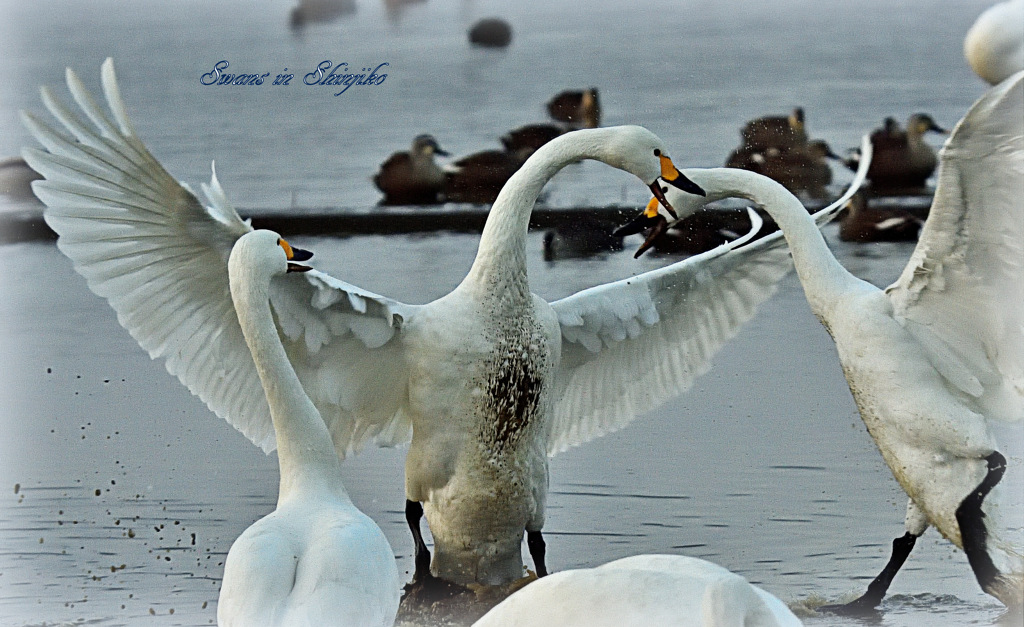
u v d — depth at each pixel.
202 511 13.60
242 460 15.16
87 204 11.36
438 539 12.35
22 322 20.53
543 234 25.95
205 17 46.38
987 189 10.84
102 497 13.80
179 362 11.92
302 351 11.88
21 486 14.05
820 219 13.33
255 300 10.41
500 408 11.88
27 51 41.88
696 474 14.35
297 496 10.00
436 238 26.34
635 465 14.84
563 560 12.50
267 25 47.09
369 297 11.59
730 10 52.03
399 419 12.53
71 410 16.50
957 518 11.50
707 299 13.98
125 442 15.48
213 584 11.90
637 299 13.41
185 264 11.59
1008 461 13.48
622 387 14.02
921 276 11.46
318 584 8.75
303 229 27.39
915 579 12.17
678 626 7.57
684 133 34.47
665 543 12.67
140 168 11.12
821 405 16.66
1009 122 10.41
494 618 8.03
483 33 45.41
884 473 14.42
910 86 39.41
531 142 31.39
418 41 45.62
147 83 39.59
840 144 33.34
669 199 12.51
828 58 43.31
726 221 26.22
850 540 12.70
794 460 14.85
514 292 11.88
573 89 40.06
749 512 13.33
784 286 22.08
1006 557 11.40
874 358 11.59
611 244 25.75
